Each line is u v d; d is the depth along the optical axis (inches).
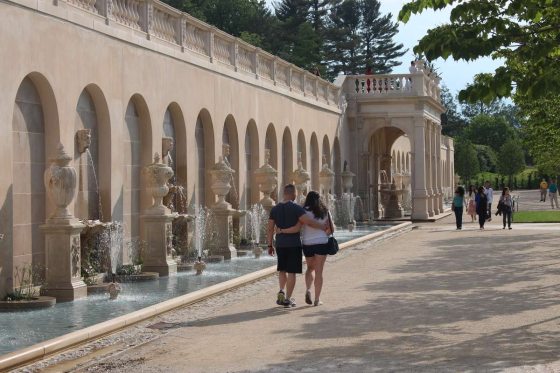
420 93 1889.8
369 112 1916.8
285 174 1448.1
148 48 870.4
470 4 436.8
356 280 753.0
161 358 415.8
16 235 644.7
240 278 724.7
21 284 639.8
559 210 2276.1
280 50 3314.5
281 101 1391.5
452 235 1387.8
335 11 3927.2
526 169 5748.0
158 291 675.4
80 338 449.4
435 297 624.1
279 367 385.4
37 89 677.9
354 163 1923.0
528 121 1507.1
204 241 997.8
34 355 407.8
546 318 513.7
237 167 1170.6
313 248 593.9
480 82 458.0
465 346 425.1
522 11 450.9
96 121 788.0
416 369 372.8
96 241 737.0
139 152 876.0
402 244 1206.3
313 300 619.5
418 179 1891.0
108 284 665.0
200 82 1024.2
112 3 804.6
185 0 2898.6
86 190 764.6
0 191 605.3
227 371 381.4
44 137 687.7
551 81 434.0
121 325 495.5
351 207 1721.2
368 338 454.3
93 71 752.3
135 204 865.5
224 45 1142.3
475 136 5890.8
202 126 1064.2
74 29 716.0
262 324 512.1
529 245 1130.7
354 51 3853.3
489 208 1806.1
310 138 1584.6
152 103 882.8
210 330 494.0
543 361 384.2
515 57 469.4
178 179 978.7
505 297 617.0
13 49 619.8
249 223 1190.3
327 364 388.5
